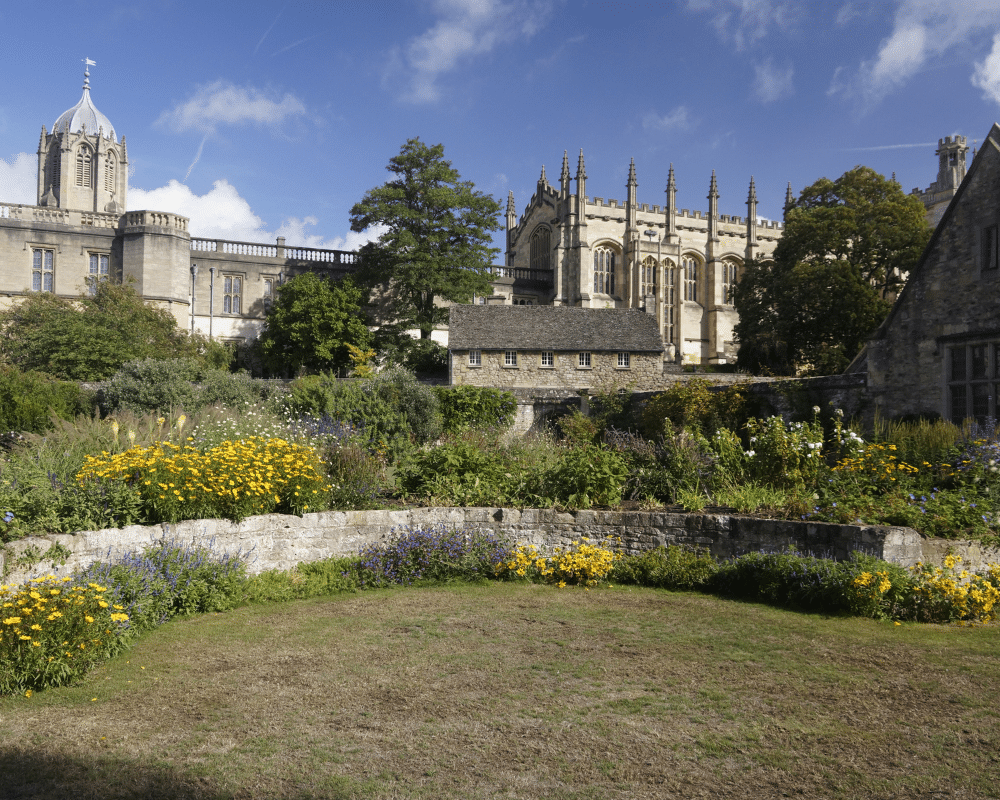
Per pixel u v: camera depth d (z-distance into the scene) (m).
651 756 5.20
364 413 23.92
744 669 7.06
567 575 11.16
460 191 60.28
